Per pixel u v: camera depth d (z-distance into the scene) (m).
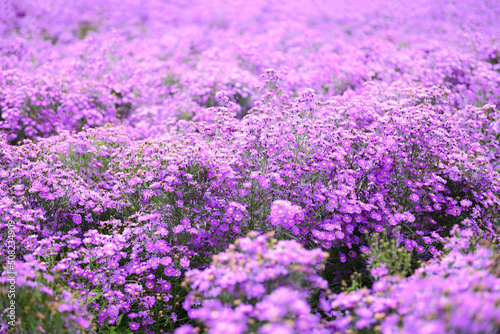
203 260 4.13
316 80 7.43
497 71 7.54
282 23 11.24
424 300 2.53
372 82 6.16
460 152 4.88
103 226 4.25
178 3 13.66
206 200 4.25
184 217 4.13
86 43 9.02
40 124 6.50
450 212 4.41
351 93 6.18
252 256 3.17
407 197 4.52
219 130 4.96
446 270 3.11
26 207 4.20
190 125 5.87
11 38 9.29
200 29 11.30
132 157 5.04
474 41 8.30
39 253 3.76
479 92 6.78
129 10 12.45
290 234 4.13
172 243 4.19
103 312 3.55
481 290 2.44
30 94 6.50
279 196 4.30
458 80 7.42
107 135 5.64
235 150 4.70
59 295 3.16
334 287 4.28
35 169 4.46
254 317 2.78
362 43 8.88
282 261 2.97
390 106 4.92
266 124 4.72
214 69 7.59
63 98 6.77
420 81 7.14
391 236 4.20
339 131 4.52
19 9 11.33
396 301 2.82
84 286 3.72
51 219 4.30
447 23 10.29
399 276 3.13
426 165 4.55
